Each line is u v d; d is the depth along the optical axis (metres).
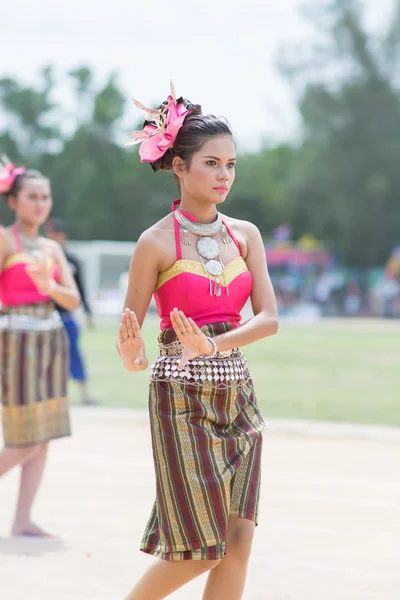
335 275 101.44
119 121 150.62
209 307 7.88
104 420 22.14
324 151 124.06
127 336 7.75
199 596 9.77
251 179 144.75
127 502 14.16
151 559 11.16
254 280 8.29
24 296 12.75
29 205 12.84
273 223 140.88
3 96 160.25
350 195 124.06
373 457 17.80
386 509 13.71
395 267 97.12
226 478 7.54
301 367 36.22
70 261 25.42
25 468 12.72
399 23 123.44
